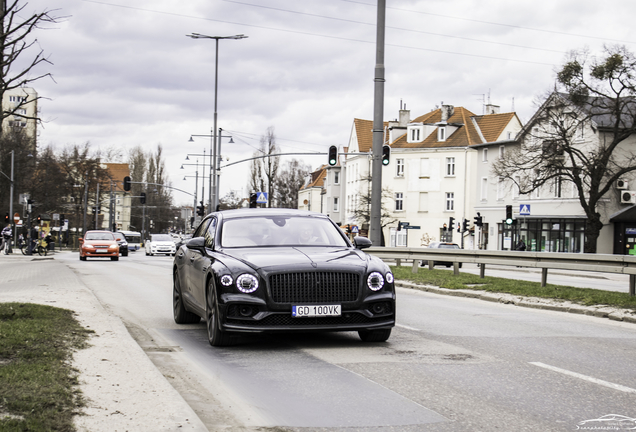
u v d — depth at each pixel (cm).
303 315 787
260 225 956
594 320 1188
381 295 818
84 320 967
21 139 7125
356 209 7619
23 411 464
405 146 7350
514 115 7069
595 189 4275
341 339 912
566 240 5156
